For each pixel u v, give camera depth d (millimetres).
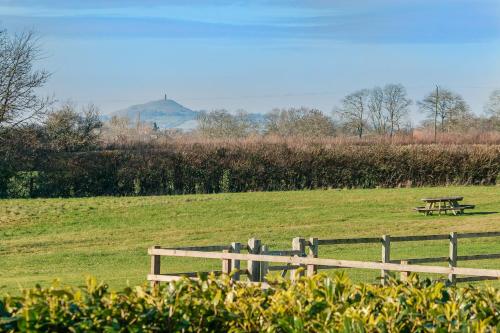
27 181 59906
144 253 37906
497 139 87312
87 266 33875
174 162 63906
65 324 8883
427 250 37750
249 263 21859
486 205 58375
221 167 65500
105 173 61938
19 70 60344
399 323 9516
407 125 137625
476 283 25672
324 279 10836
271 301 10227
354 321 9148
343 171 68938
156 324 9344
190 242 41625
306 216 51688
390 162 70125
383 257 25188
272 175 67000
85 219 48000
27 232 44031
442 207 53812
